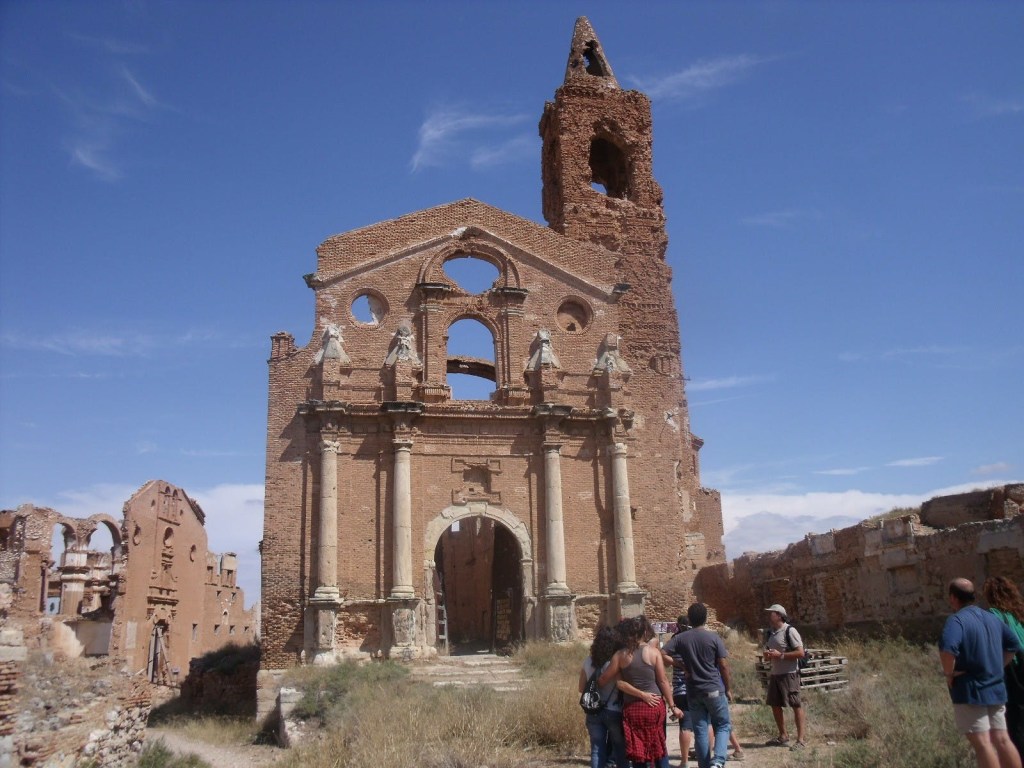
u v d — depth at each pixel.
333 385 33.16
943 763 12.66
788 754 14.75
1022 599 10.79
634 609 33.12
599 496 34.56
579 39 45.50
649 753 11.19
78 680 19.17
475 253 36.25
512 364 35.12
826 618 31.83
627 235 40.88
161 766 20.83
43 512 36.69
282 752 23.98
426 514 32.88
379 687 24.72
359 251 35.22
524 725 17.19
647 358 39.03
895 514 30.67
